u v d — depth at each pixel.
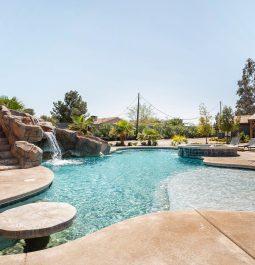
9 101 20.17
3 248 4.25
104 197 7.82
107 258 2.66
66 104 51.69
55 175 11.57
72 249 2.88
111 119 60.66
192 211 4.14
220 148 16.70
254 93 62.38
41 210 4.59
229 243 2.97
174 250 2.81
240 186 8.73
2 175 8.32
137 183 9.89
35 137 12.70
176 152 23.30
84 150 18.52
